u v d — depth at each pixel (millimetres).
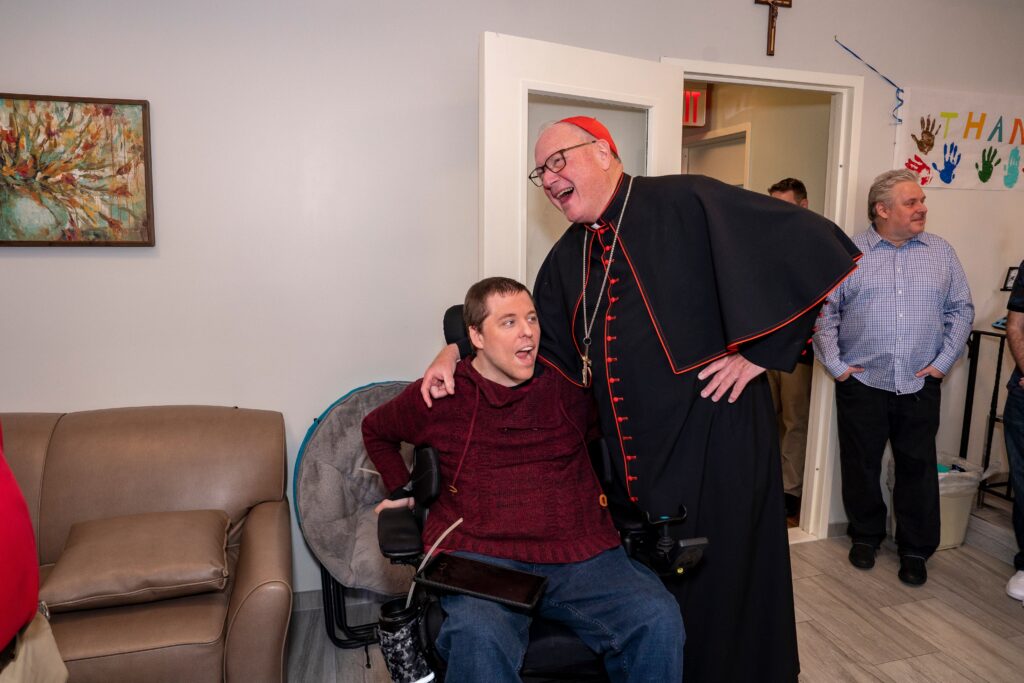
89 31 2061
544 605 1437
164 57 2119
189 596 1740
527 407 1545
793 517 3287
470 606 1312
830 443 2988
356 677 2043
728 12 2596
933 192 2984
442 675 1367
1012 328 2471
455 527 1494
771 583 1604
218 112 2178
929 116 2916
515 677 1276
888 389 2631
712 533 1559
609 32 2471
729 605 1562
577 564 1474
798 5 2682
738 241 1457
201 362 2271
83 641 1542
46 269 2123
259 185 2240
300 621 2365
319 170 2277
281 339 2320
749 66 2645
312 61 2229
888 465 2900
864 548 2779
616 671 1366
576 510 1524
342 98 2264
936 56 2906
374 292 2373
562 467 1554
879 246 2621
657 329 1529
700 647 1584
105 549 1695
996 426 3203
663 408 1529
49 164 2061
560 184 1585
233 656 1621
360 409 2295
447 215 2396
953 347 2621
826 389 2963
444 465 1560
